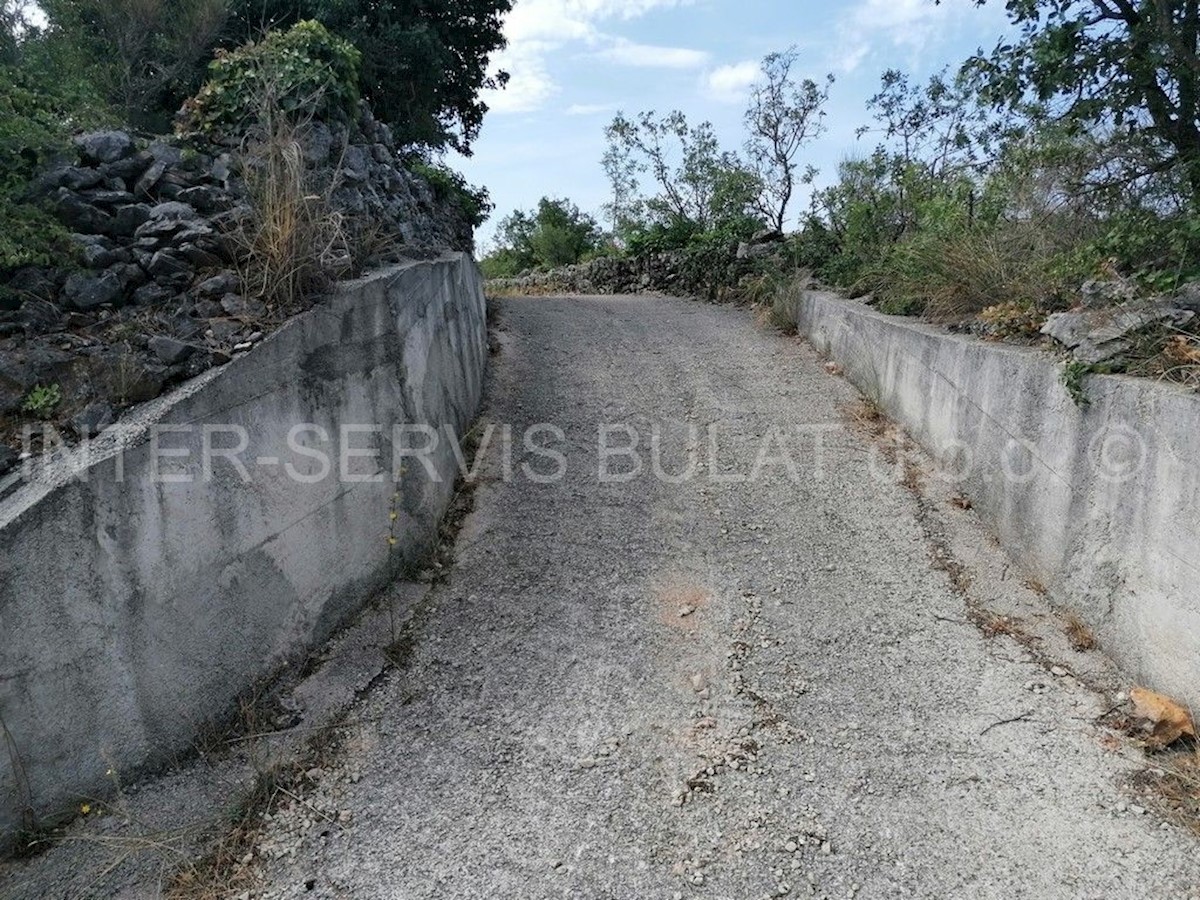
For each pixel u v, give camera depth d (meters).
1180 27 3.85
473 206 10.70
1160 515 3.01
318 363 3.30
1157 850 2.52
